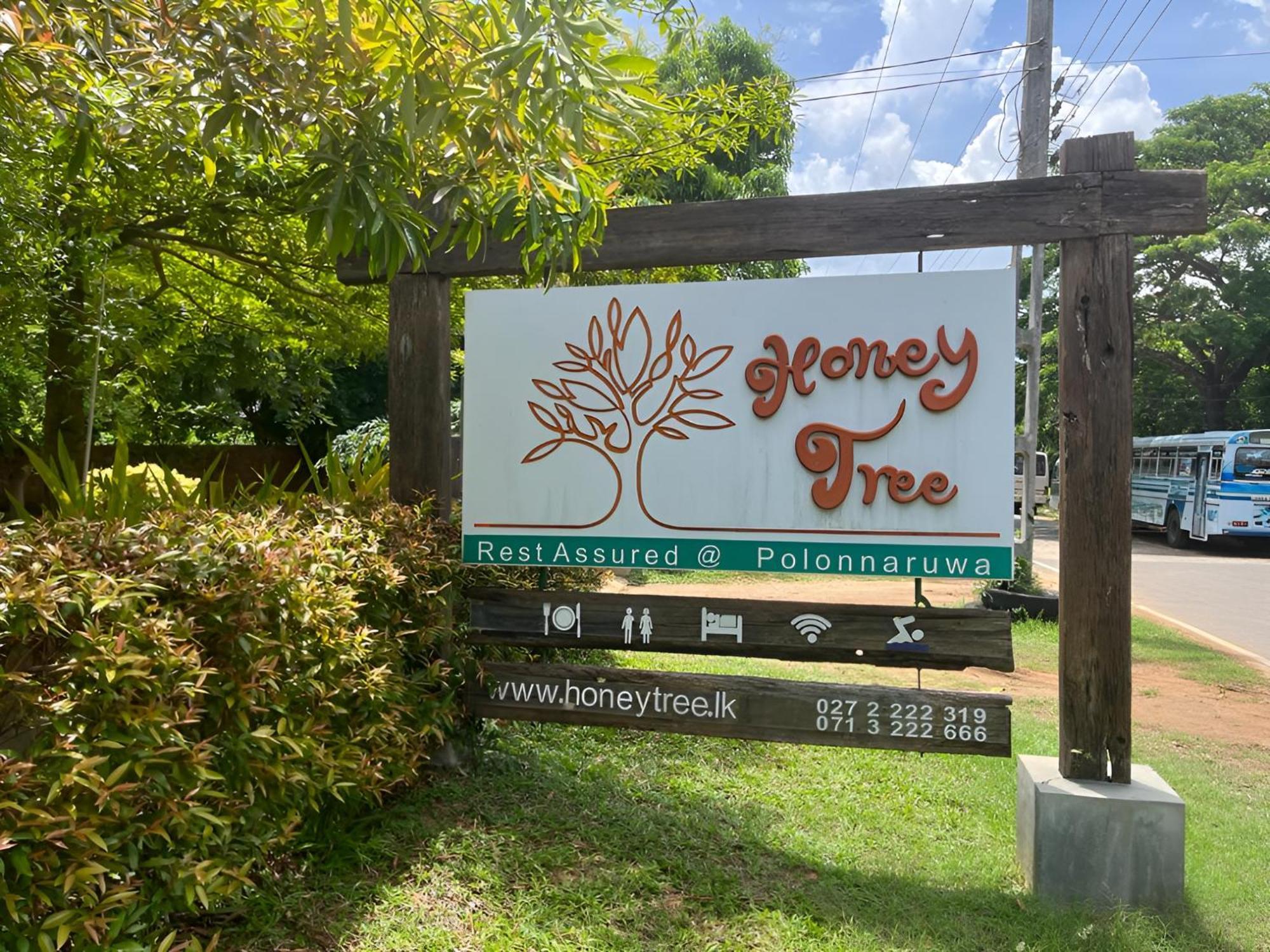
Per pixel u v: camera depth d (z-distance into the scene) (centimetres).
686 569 408
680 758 492
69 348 669
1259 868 388
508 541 425
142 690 234
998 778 479
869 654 383
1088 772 356
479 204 350
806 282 396
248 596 271
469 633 423
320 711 310
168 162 484
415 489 439
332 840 340
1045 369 3356
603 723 408
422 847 346
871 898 338
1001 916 330
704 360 406
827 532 392
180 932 276
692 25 409
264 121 317
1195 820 445
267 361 1111
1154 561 1872
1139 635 932
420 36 292
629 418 414
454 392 1213
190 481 586
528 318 425
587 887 328
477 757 435
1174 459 2319
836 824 412
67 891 209
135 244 702
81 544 250
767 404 399
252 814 278
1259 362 3089
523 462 424
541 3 281
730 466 402
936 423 381
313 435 1633
